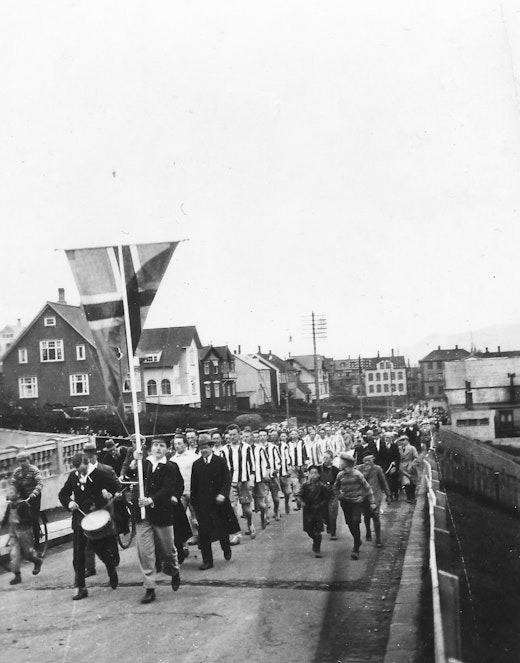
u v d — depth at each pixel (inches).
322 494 467.5
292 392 3818.9
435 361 3496.6
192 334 2561.5
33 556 442.3
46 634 317.7
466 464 1688.0
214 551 502.6
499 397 2377.0
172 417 1964.8
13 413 1993.1
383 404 3747.5
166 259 479.8
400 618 307.3
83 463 389.4
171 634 310.0
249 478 588.4
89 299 476.7
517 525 1206.9
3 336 2311.8
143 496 379.6
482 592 745.0
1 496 608.4
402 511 735.7
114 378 472.1
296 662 271.6
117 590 390.0
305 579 399.9
